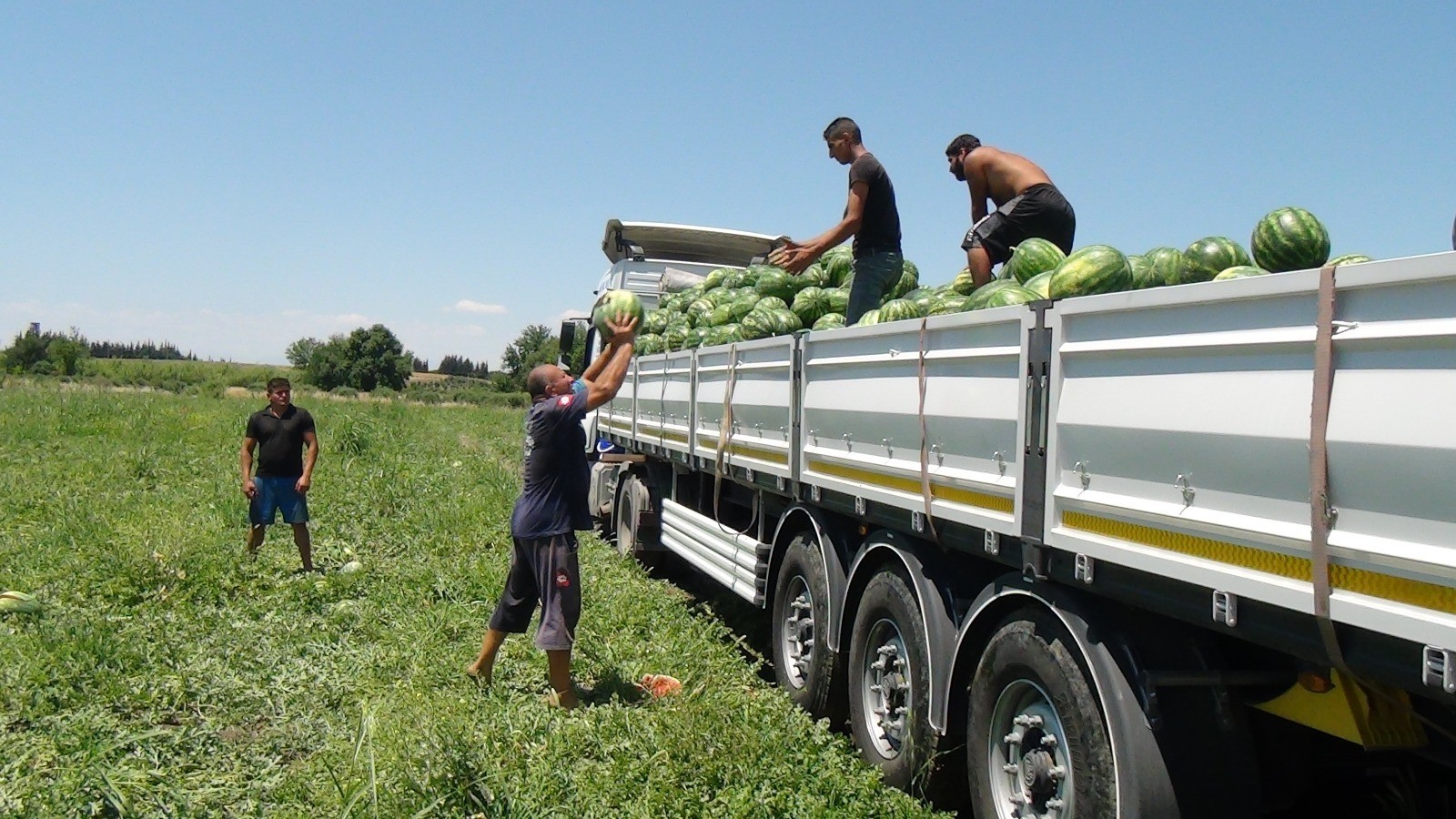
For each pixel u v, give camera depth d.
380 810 4.70
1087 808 3.78
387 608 8.64
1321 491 2.78
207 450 20.70
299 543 10.12
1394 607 2.58
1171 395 3.35
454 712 5.89
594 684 7.00
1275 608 2.98
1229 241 5.20
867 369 5.54
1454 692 2.43
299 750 5.80
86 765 5.06
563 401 6.57
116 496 14.21
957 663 4.75
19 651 6.95
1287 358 2.94
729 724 5.59
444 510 13.28
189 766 5.45
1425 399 2.52
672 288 13.62
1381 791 4.05
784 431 6.65
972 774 4.57
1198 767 3.57
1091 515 3.73
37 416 26.53
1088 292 4.88
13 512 12.73
